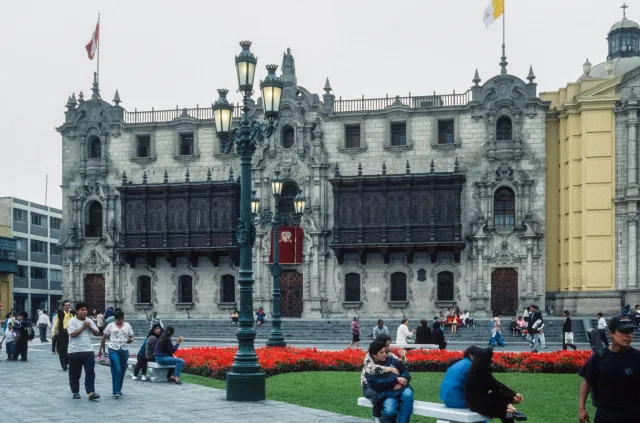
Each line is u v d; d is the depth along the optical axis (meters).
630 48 68.75
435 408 14.12
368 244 58.50
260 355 27.53
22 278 99.38
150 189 62.25
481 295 57.50
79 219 64.50
